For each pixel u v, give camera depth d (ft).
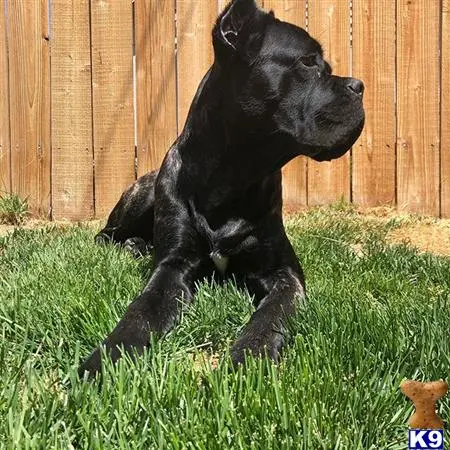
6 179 7.27
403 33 7.14
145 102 7.18
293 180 7.29
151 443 2.34
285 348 3.29
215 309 3.69
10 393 2.55
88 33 7.11
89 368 2.95
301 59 3.86
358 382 2.69
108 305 3.60
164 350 3.25
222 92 4.01
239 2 3.86
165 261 4.14
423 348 2.97
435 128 7.18
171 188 4.24
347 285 4.30
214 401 2.47
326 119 3.84
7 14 7.11
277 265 4.16
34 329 3.38
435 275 4.85
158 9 7.09
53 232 6.26
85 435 2.31
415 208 7.28
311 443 2.25
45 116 7.20
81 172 7.24
